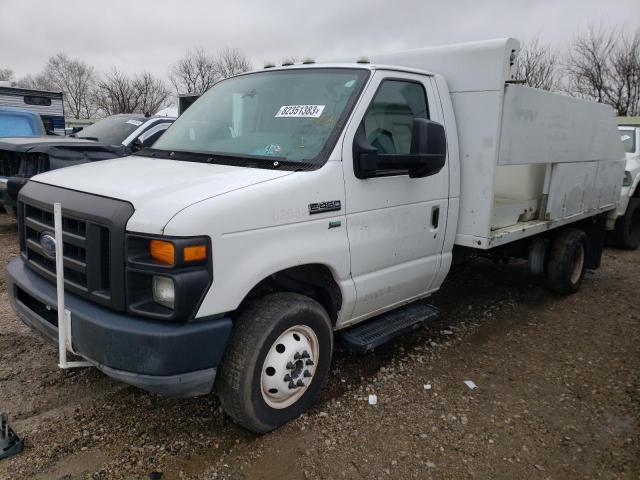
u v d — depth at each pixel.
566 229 6.42
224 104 4.29
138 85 45.03
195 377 2.92
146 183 3.12
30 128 10.28
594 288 6.89
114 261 2.84
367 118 3.75
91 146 7.68
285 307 3.29
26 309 3.43
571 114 5.53
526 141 4.76
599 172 6.53
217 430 3.44
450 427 3.57
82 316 2.91
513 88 4.37
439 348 4.83
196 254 2.77
